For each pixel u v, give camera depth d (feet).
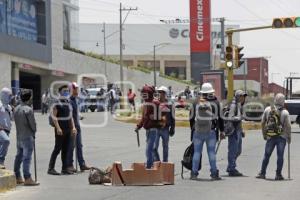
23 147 78.38
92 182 80.38
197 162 84.99
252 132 196.13
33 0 322.14
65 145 89.40
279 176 85.46
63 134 88.79
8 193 73.26
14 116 78.95
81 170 92.94
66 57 370.94
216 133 85.20
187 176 89.20
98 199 68.44
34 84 358.02
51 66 346.74
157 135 87.61
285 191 74.69
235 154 89.56
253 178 87.10
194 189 75.92
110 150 132.16
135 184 79.46
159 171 79.56
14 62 302.25
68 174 89.81
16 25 300.40
